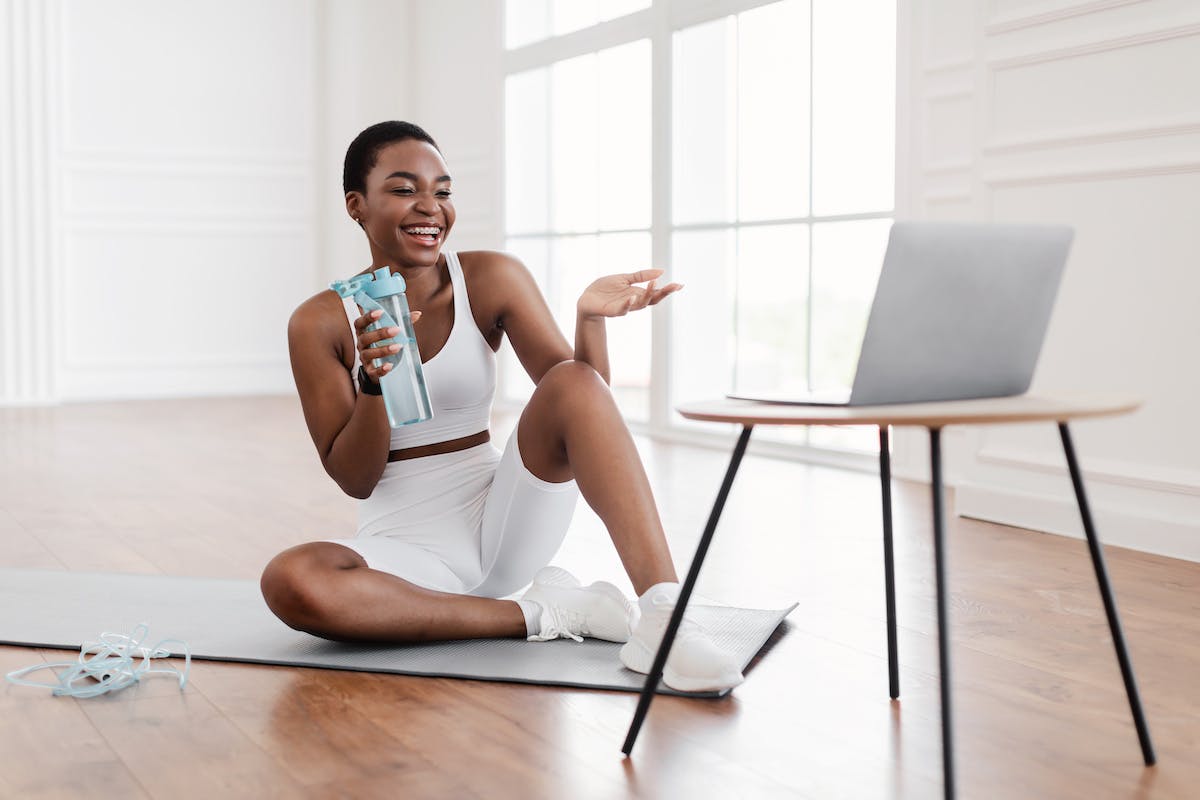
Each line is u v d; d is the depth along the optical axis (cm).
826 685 195
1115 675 200
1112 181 307
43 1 693
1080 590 261
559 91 610
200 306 747
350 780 156
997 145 337
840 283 449
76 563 291
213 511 362
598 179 582
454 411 220
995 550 302
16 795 152
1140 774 158
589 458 192
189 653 210
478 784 154
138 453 492
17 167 692
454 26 705
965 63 397
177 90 734
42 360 702
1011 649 216
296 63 764
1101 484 313
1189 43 288
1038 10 323
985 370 150
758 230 484
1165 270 296
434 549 216
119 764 162
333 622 201
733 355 501
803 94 460
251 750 167
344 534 328
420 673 198
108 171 717
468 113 693
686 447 512
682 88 523
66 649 218
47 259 702
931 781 155
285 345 771
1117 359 308
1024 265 149
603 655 206
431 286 217
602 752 165
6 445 516
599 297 190
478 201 686
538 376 220
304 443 525
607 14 570
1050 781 155
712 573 278
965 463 353
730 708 183
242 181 754
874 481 418
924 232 141
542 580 221
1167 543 296
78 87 707
